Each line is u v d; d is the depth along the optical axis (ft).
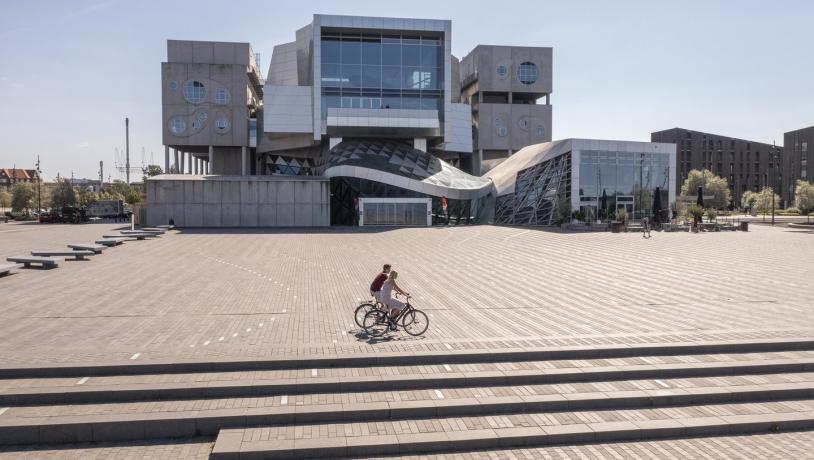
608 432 27.02
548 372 32.22
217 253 90.17
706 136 382.63
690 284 61.21
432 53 192.85
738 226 167.84
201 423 27.04
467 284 61.26
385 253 91.66
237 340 37.17
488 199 185.78
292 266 75.46
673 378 32.83
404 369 32.78
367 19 186.29
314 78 188.44
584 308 48.32
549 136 269.03
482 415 28.78
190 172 273.54
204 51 237.86
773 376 33.12
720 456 25.45
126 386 29.48
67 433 26.20
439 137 204.74
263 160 253.44
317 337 38.14
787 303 50.44
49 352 33.91
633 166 171.83
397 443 25.63
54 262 72.18
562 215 164.55
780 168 386.11
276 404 28.73
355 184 165.48
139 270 70.79
